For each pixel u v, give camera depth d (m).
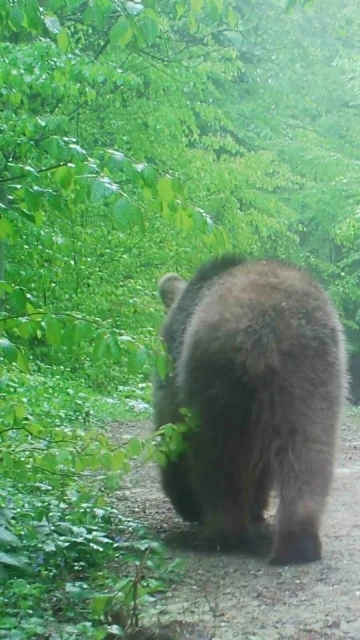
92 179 5.67
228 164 17.59
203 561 6.43
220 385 6.43
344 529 6.96
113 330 5.80
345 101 25.53
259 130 23.55
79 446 6.28
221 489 6.55
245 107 22.19
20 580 6.01
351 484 8.30
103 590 6.04
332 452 6.35
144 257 15.66
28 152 7.64
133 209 5.68
